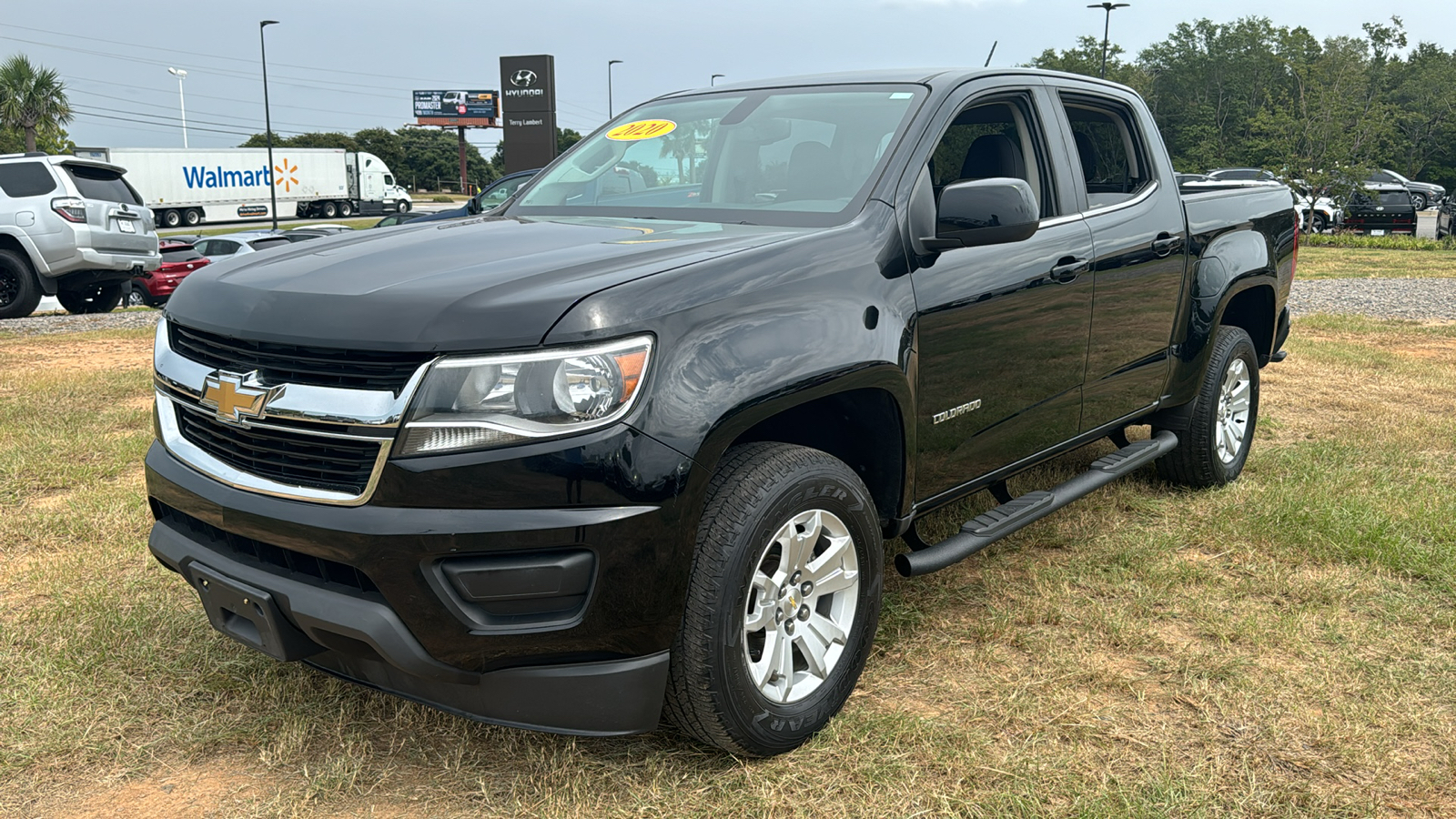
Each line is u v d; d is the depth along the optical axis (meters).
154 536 2.72
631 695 2.32
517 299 2.22
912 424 2.91
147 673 3.06
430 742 2.72
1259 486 4.84
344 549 2.21
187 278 2.82
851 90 3.51
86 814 2.42
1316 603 3.52
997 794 2.45
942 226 2.89
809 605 2.71
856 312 2.72
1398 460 5.22
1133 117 4.28
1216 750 2.65
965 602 3.57
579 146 3.97
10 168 13.45
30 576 3.74
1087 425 3.88
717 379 2.35
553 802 2.44
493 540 2.16
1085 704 2.88
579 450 2.17
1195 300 4.43
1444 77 82.56
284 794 2.49
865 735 2.69
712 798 2.46
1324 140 30.08
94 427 6.05
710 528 2.41
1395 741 2.69
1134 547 4.02
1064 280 3.51
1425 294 14.02
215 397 2.45
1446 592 3.62
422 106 94.38
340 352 2.27
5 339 10.51
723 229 2.95
